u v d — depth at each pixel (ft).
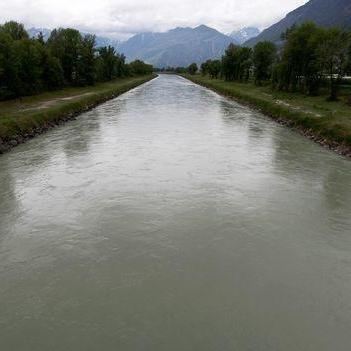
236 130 116.88
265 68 270.67
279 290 39.93
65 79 267.18
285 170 76.38
